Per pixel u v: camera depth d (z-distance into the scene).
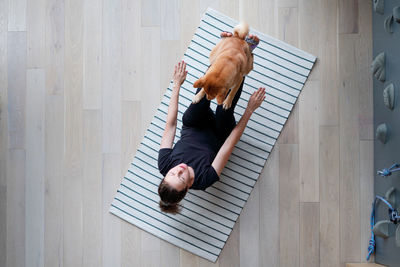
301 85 1.99
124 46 2.03
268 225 1.98
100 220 2.01
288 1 1.99
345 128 1.99
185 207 1.99
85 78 2.03
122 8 2.03
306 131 1.99
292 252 1.98
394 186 1.72
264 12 2.00
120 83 2.03
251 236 1.98
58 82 2.04
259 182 1.99
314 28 1.99
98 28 2.03
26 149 2.04
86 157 2.03
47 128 2.04
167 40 2.02
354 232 1.97
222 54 1.35
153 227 1.99
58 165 2.03
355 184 1.98
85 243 2.02
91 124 2.03
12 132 2.04
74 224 2.02
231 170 1.99
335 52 1.99
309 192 1.99
